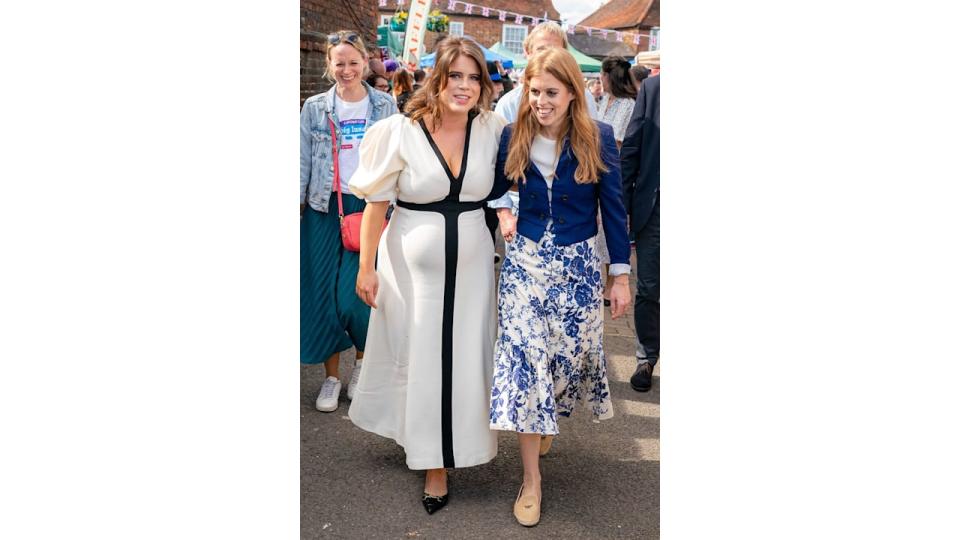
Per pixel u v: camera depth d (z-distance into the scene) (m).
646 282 4.02
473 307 2.95
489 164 2.89
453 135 2.86
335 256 3.77
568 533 2.87
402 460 3.35
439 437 2.95
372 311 3.07
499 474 3.26
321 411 3.78
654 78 3.91
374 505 3.01
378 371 3.11
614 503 3.04
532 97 2.72
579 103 2.75
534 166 2.82
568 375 2.98
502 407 2.82
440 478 3.01
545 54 2.70
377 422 3.12
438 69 2.75
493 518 2.95
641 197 3.96
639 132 3.97
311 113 3.74
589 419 3.74
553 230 2.87
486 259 2.98
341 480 3.18
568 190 2.83
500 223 2.96
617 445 3.50
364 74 3.74
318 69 6.92
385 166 2.84
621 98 5.27
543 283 2.88
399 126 2.84
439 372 2.93
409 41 10.34
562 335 2.91
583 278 2.90
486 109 2.89
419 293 2.92
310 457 3.35
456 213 2.89
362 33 9.39
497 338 3.03
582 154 2.79
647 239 4.00
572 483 3.18
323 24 7.75
